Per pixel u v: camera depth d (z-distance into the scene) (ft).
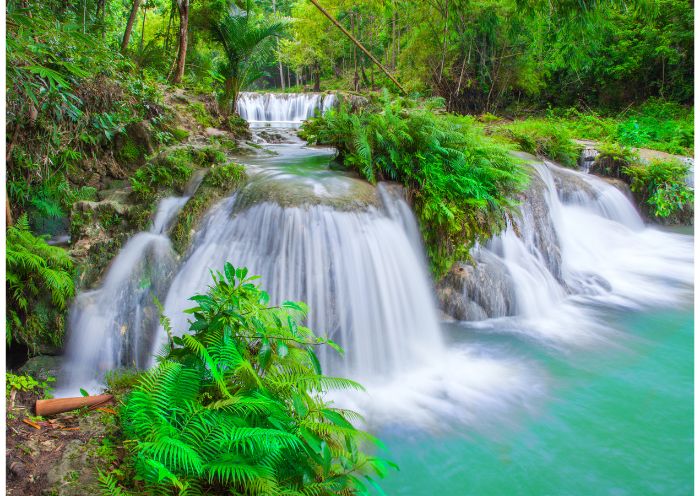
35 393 11.30
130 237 17.24
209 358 7.89
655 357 16.12
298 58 99.30
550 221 24.53
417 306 17.22
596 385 14.40
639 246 29.50
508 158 21.26
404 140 19.56
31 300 14.83
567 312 20.03
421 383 14.58
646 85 65.72
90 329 14.94
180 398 7.78
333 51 96.43
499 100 63.41
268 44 36.96
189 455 6.61
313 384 8.88
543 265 22.33
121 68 27.58
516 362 15.79
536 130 36.40
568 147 35.45
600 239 28.60
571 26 38.99
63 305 14.89
